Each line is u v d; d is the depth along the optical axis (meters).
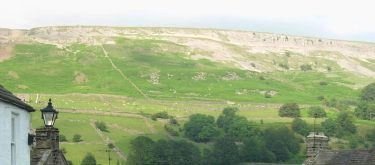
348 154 43.50
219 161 198.88
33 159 26.67
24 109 24.94
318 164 44.06
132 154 186.00
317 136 45.50
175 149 190.25
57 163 27.56
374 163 41.53
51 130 27.48
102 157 189.00
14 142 24.11
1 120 22.28
